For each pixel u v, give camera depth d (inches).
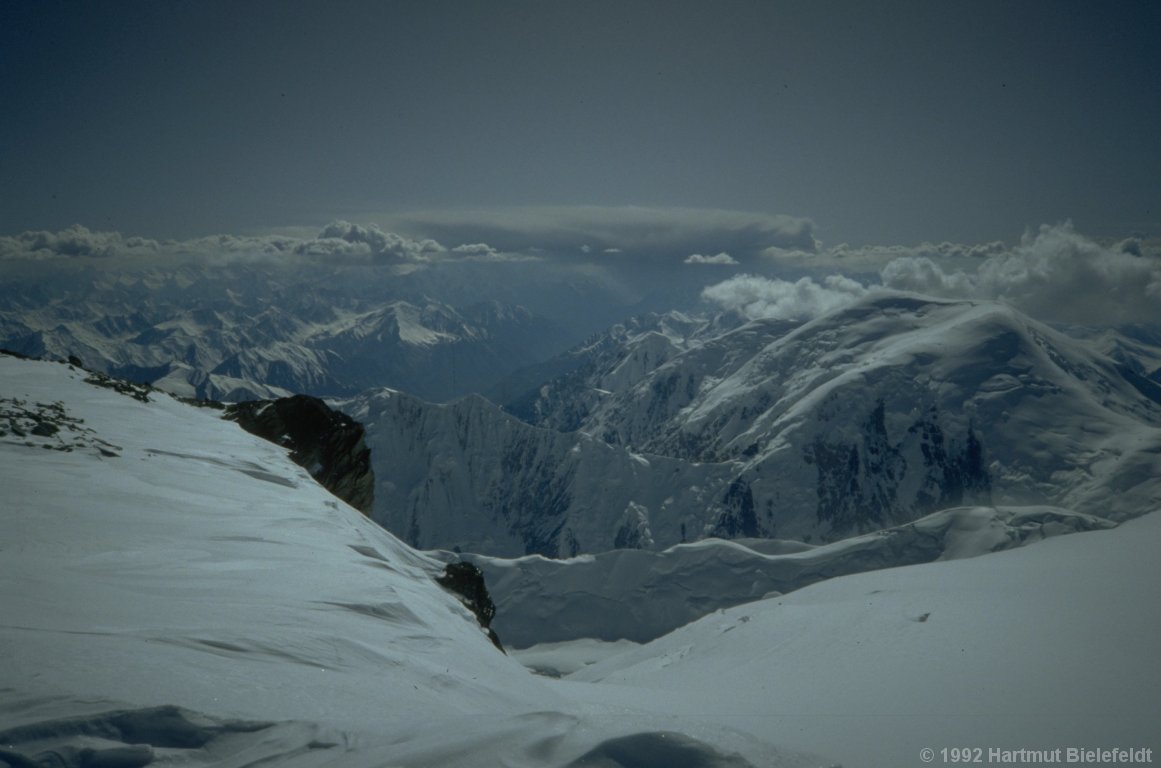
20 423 1042.7
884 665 1013.2
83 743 265.1
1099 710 614.5
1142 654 808.9
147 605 487.5
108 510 766.5
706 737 289.9
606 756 277.7
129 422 1317.7
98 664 339.6
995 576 1581.0
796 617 1888.5
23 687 299.4
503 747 282.8
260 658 418.6
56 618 417.1
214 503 920.3
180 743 278.4
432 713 389.4
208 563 651.5
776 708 727.7
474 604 1195.3
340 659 457.7
